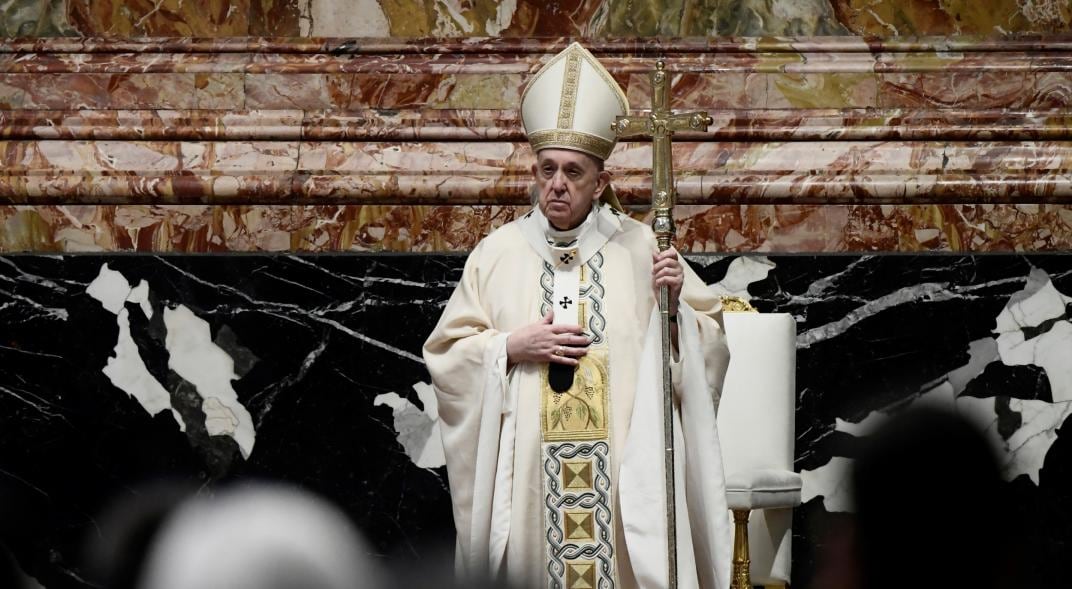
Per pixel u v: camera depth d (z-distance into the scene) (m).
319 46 19.91
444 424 13.28
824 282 18.64
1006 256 18.58
